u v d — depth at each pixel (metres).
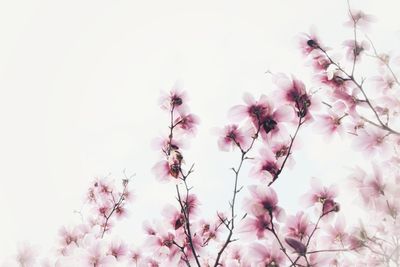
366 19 1.43
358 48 1.41
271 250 1.19
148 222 1.41
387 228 1.26
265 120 1.25
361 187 1.28
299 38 1.40
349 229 1.27
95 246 1.42
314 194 1.28
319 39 1.39
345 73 1.36
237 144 1.23
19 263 1.38
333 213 1.26
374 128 1.36
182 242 1.37
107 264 1.40
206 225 1.45
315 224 1.22
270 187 1.19
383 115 1.44
